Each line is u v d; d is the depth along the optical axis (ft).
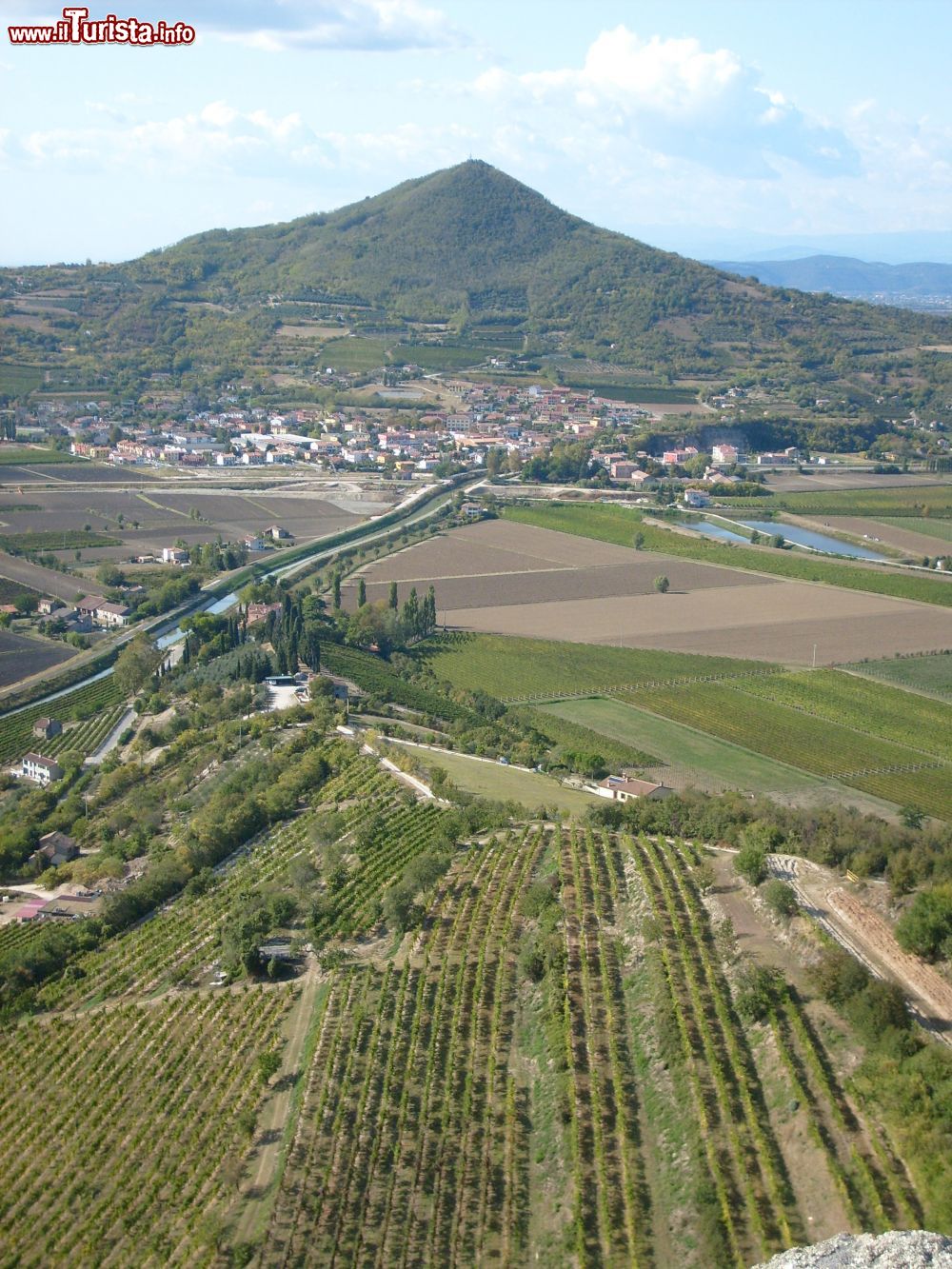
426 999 517.96
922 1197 359.25
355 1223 406.82
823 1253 331.16
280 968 582.35
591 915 552.00
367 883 643.04
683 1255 368.89
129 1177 449.06
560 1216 396.37
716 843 652.07
